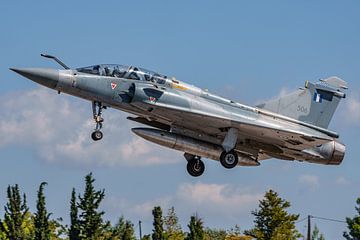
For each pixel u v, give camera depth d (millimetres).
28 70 128125
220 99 136125
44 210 196500
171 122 133250
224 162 133250
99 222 191875
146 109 129625
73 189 195000
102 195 193750
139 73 132500
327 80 144125
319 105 143000
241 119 133125
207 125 133375
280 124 139000
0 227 198875
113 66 132250
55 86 129000
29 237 199125
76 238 190625
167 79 133625
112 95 130375
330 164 144000
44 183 198625
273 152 140250
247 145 139500
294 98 142000
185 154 139125
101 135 131750
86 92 129750
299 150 139875
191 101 131250
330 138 138375
